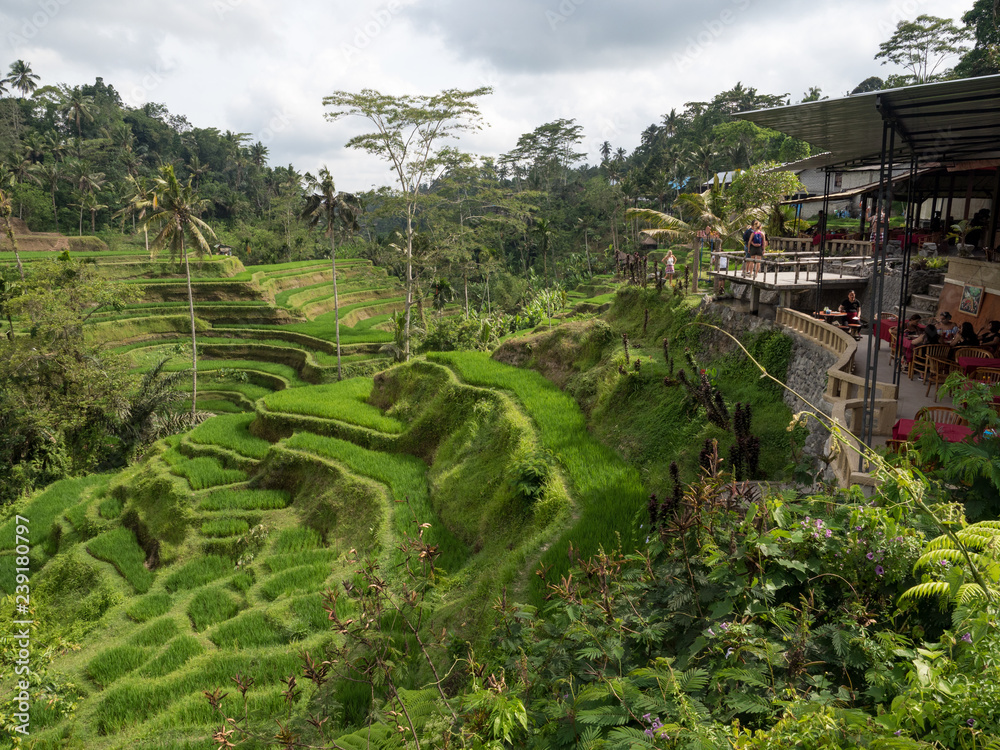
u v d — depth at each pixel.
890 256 22.81
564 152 124.00
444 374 31.48
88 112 129.75
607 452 20.23
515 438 22.59
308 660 6.25
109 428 44.44
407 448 28.97
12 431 40.28
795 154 73.44
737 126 83.06
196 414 51.31
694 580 6.18
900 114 9.60
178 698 16.36
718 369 20.89
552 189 127.12
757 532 6.11
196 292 81.25
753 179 30.81
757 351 19.98
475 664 6.61
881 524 5.62
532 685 6.03
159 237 51.44
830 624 5.24
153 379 48.41
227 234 114.81
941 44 59.97
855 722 3.82
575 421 23.22
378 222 161.12
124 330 73.06
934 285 18.72
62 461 40.91
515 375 29.38
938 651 4.19
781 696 4.70
